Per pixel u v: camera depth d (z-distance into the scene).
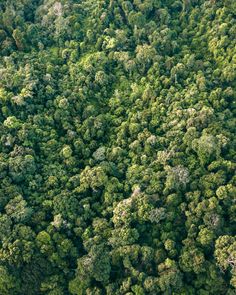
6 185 72.94
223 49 83.44
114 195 73.06
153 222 70.44
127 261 68.38
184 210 70.44
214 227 67.81
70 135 79.25
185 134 74.88
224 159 73.75
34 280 68.75
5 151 76.62
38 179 74.50
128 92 84.06
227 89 79.56
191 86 81.31
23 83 82.81
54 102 82.12
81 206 72.88
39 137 78.88
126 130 79.31
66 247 69.62
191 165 73.06
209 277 66.69
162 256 68.31
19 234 68.94
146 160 75.56
